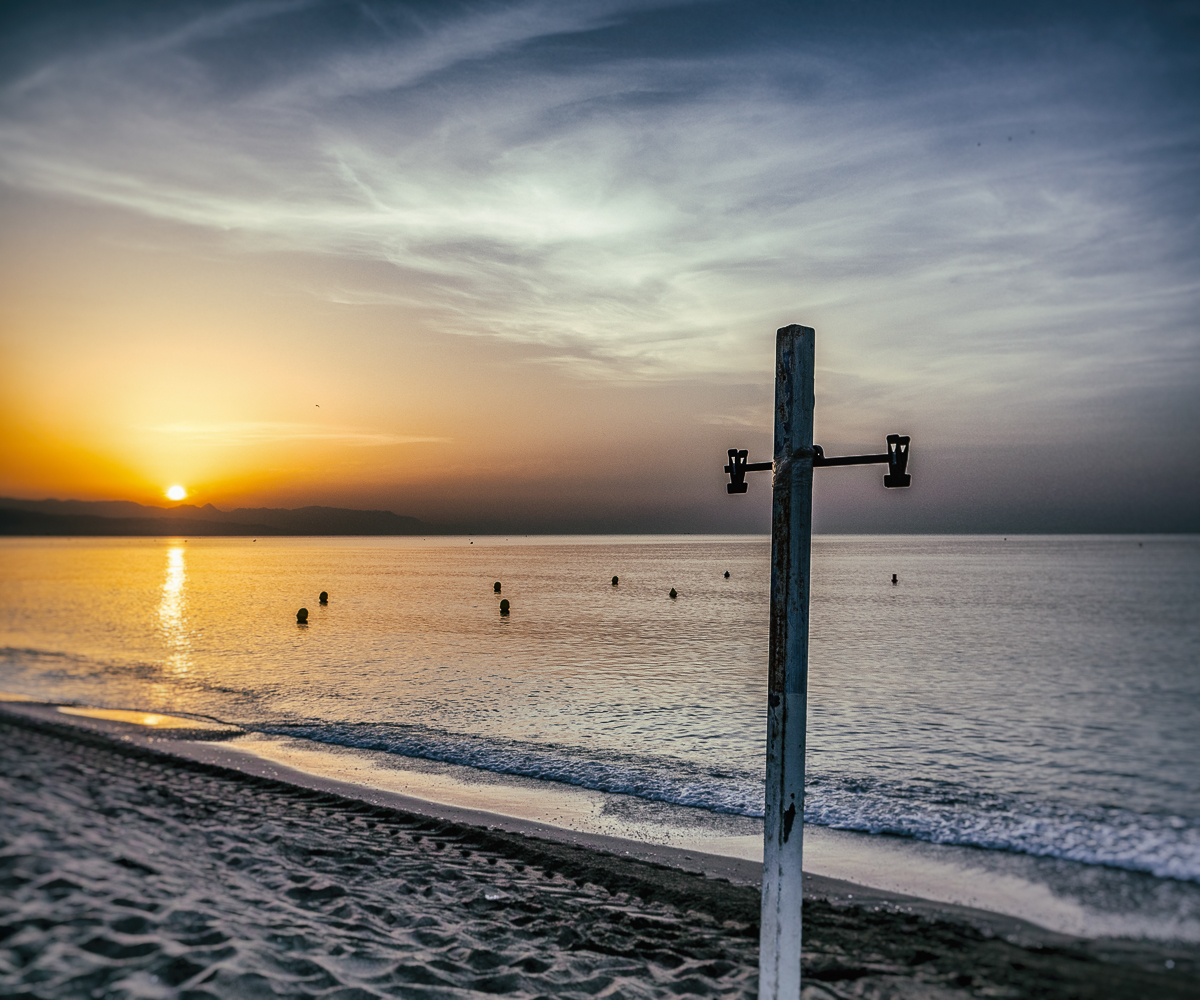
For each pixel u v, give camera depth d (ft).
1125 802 32.48
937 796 33.09
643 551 513.04
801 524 9.28
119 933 14.12
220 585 203.82
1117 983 16.76
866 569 264.11
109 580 228.22
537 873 22.48
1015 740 44.60
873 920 20.34
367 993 12.53
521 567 299.99
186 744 40.47
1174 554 410.93
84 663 72.64
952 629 103.55
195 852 20.88
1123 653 81.51
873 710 53.06
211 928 14.64
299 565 337.93
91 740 38.93
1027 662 75.66
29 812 23.39
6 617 121.70
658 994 14.17
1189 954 18.15
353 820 26.91
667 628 103.81
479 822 28.19
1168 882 23.52
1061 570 254.47
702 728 46.55
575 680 63.41
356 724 46.73
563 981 14.26
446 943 15.70
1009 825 29.17
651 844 26.23
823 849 26.73
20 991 11.82
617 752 40.57
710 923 18.98
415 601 149.69
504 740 43.06
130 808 25.35
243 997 11.89
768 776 9.59
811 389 9.38
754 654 79.15
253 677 64.64
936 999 15.79
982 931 19.65
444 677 64.85
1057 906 21.54
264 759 37.55
